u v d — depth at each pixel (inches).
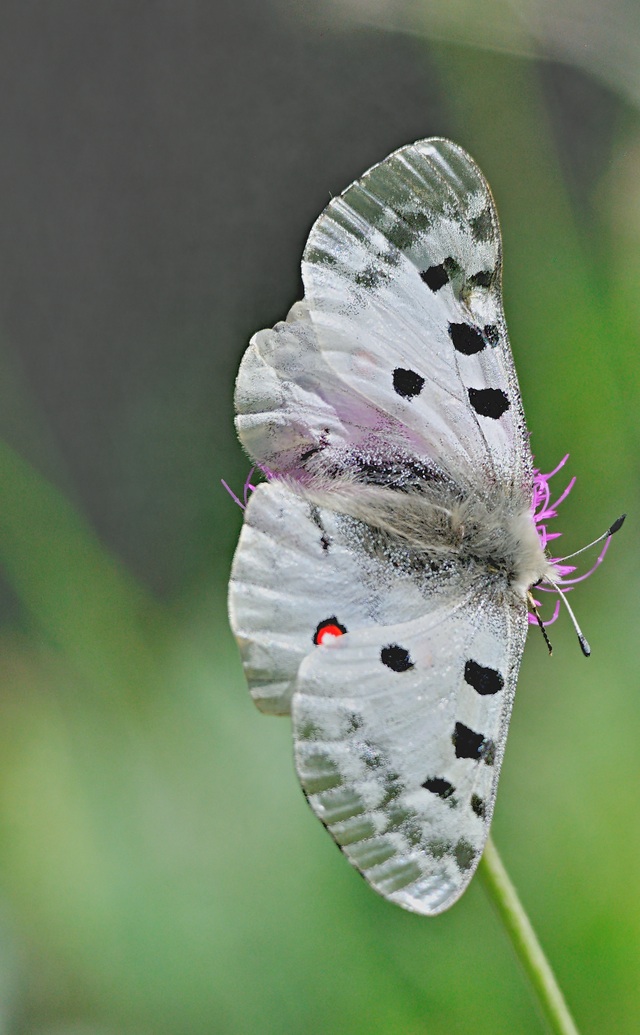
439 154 26.3
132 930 28.9
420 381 26.5
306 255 26.4
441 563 26.3
